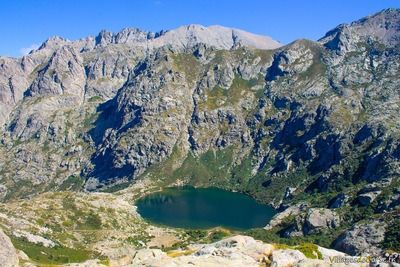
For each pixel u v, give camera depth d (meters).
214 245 106.25
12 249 154.00
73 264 130.62
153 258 97.88
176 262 90.44
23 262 166.38
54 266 134.00
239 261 90.19
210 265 87.12
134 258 106.56
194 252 105.88
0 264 144.88
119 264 127.75
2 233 153.88
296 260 89.88
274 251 94.31
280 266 87.62
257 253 94.75
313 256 98.44
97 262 130.25
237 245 101.44
